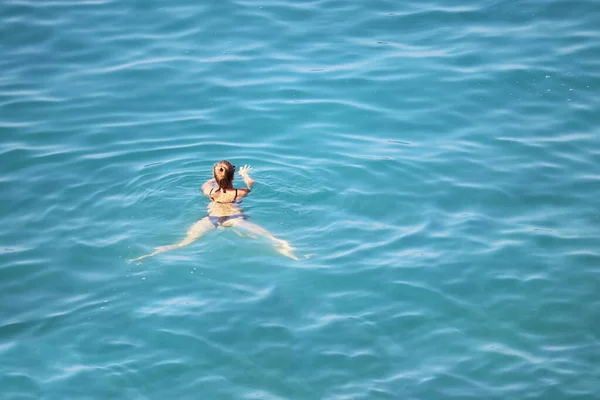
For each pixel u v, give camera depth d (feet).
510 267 74.49
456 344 65.36
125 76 110.42
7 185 88.48
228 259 73.97
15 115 101.96
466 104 102.99
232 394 60.29
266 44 117.60
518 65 109.91
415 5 127.24
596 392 60.18
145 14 125.80
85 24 122.93
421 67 110.73
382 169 89.71
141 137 97.35
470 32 118.73
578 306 69.62
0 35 119.65
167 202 82.99
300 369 62.69
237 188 82.99
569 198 85.20
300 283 71.46
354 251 75.87
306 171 88.74
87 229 80.18
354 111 101.91
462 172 89.71
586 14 121.90
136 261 74.49
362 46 116.47
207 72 110.93
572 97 103.30
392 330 66.80
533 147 94.17
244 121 100.17
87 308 69.36
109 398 60.08
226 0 129.18
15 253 77.15
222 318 67.51
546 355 64.39
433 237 78.74
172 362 63.26
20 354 64.69
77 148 95.50
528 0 126.41
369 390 60.64
